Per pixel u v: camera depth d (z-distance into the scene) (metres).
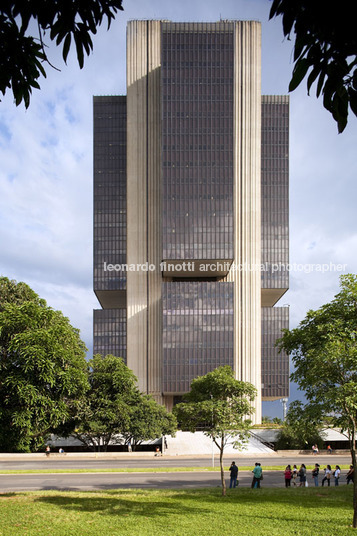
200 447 56.84
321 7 3.87
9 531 15.15
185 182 88.12
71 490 28.22
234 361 86.19
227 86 89.44
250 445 57.84
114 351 108.88
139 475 35.56
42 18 4.79
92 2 4.86
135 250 89.00
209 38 89.75
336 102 4.28
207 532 15.18
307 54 4.22
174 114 88.81
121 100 110.75
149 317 87.88
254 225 89.75
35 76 5.64
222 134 88.94
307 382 19.02
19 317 20.72
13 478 33.72
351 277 18.84
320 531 15.29
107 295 112.75
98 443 51.34
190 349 85.88
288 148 106.62
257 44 92.19
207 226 87.56
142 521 16.88
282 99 107.06
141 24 92.19
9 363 20.52
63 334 22.47
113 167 110.06
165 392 84.88
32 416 21.02
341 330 17.97
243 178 90.50
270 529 15.62
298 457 50.59
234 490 26.27
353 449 16.98
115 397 46.47
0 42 5.22
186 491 25.97
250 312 88.00
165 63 89.38
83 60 5.15
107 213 109.50
